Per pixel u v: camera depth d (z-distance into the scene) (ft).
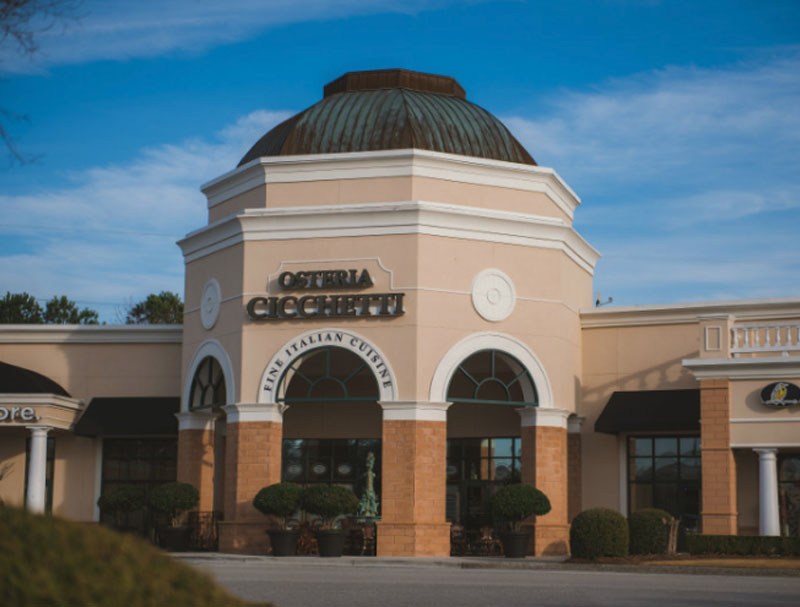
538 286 103.81
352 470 118.83
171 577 27.48
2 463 120.67
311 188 104.63
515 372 103.40
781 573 75.15
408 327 98.63
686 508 107.86
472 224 101.45
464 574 76.84
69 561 25.59
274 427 100.83
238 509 99.86
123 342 122.52
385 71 115.14
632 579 72.02
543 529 99.71
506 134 112.57
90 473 120.26
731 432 92.84
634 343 111.65
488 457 116.26
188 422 111.14
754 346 95.50
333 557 93.40
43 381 120.57
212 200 114.01
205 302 108.99
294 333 101.30
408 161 102.42
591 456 111.55
